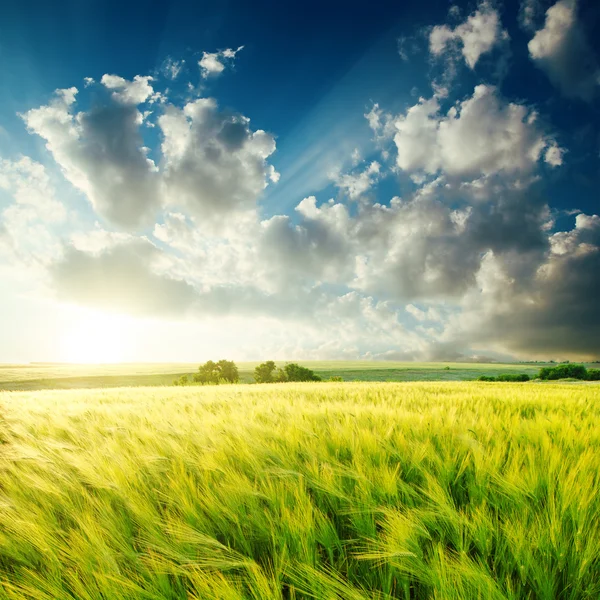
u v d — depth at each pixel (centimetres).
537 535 142
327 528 159
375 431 286
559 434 295
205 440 291
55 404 691
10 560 160
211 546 149
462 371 9788
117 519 174
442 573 123
